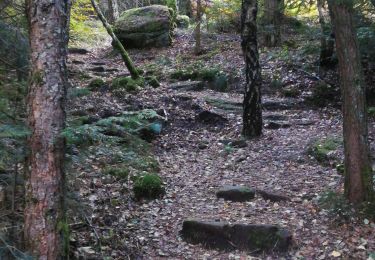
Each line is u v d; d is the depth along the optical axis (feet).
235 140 30.78
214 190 22.85
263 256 17.01
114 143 15.99
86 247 16.30
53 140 12.34
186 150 30.01
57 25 12.48
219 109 38.27
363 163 18.79
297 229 18.35
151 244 17.94
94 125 14.25
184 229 18.53
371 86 38.04
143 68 53.06
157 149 29.37
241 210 20.36
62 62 12.64
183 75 48.03
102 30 74.18
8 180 14.46
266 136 32.01
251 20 30.81
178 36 64.85
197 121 35.32
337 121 34.88
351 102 18.71
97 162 22.25
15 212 13.65
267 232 17.46
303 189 22.29
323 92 40.68
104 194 20.59
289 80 44.50
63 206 12.78
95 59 59.26
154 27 61.82
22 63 15.99
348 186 19.13
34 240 12.28
